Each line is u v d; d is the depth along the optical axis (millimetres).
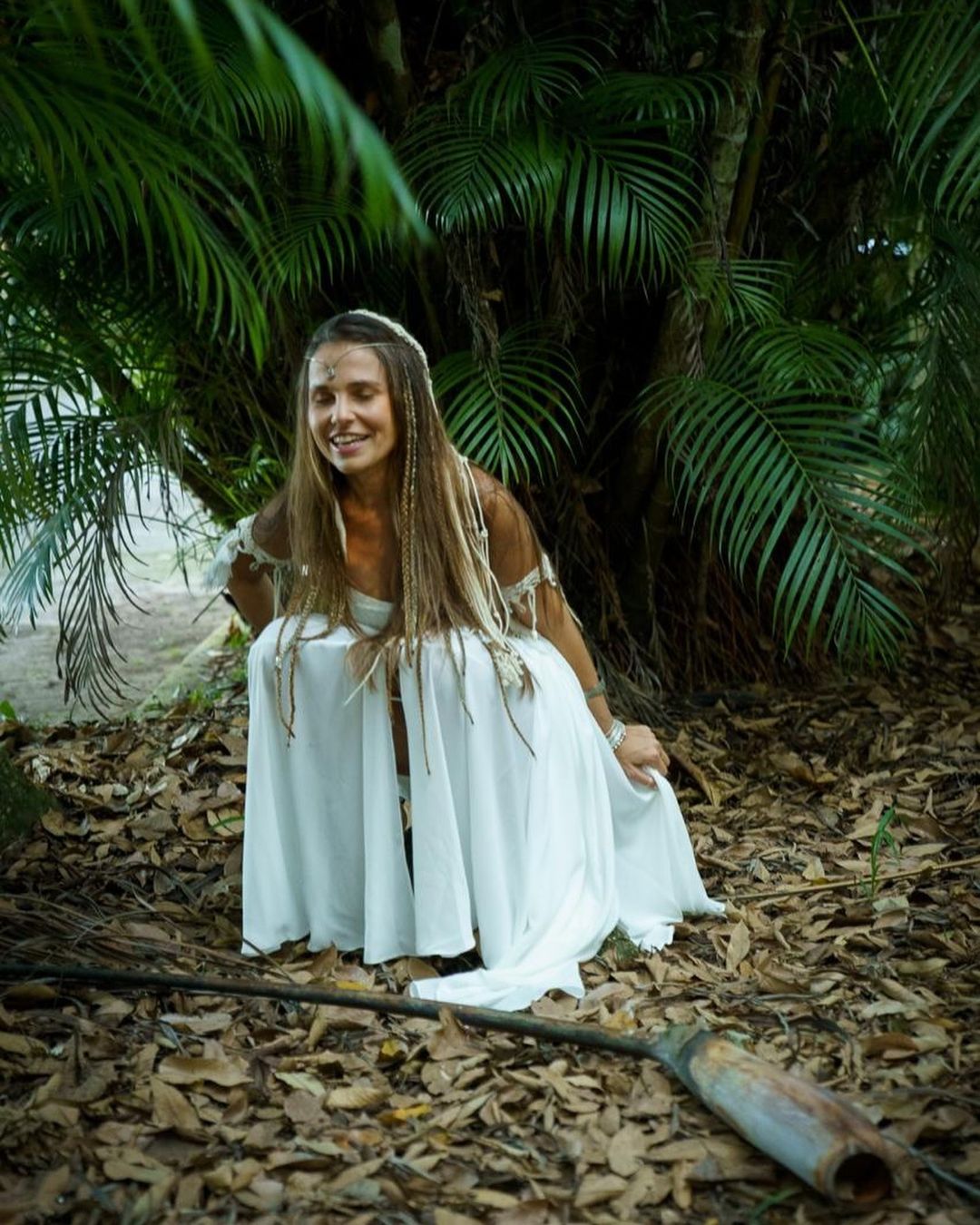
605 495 4383
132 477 3883
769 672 4590
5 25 2746
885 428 4480
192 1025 2570
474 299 3697
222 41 3068
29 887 3191
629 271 3693
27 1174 2150
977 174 3158
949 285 3945
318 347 2760
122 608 6137
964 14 3189
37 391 3785
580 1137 2242
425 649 2762
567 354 3914
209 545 4934
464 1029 2551
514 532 2891
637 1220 2051
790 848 3418
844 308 4492
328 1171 2158
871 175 4121
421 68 3883
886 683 4543
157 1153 2213
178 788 3797
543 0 3826
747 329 3918
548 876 2811
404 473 2773
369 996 2592
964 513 4293
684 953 2902
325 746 2852
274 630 2871
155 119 2877
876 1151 1984
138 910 3100
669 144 3736
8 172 3186
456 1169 2174
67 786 3852
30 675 5223
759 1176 2121
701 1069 2227
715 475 3980
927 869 3186
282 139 3445
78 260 3701
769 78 3730
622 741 3027
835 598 4586
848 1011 2607
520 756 2811
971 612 5043
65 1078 2385
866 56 3551
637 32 3844
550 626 2980
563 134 3562
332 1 3736
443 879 2795
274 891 2906
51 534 3844
